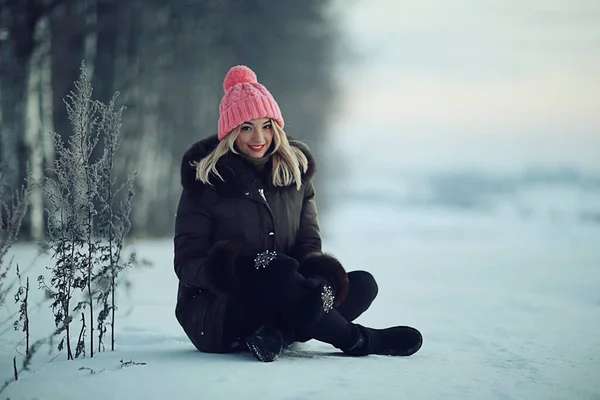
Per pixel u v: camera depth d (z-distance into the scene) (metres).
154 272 14.60
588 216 71.06
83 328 6.20
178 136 39.47
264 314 6.11
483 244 30.19
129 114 34.41
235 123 6.30
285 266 6.04
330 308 6.07
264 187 6.37
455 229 55.06
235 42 39.56
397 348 6.32
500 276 14.96
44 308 9.24
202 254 6.26
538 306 10.16
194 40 37.91
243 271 6.08
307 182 6.56
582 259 19.53
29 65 25.50
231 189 6.29
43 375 5.53
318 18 44.69
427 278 14.66
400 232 50.72
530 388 5.29
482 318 9.02
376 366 5.87
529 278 14.48
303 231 6.55
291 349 6.63
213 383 5.29
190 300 6.42
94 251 6.21
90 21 31.02
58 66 28.08
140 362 5.94
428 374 5.63
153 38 35.59
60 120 28.64
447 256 21.00
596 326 8.30
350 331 6.23
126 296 10.88
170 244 24.58
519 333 7.75
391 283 13.66
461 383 5.39
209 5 35.66
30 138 25.62
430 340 7.29
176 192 40.53
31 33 25.41
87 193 6.14
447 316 9.23
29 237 22.59
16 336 7.21
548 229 52.06
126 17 33.91
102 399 4.93
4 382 5.35
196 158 6.41
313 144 49.25
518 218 73.06
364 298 6.50
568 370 5.88
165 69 36.34
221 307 6.18
